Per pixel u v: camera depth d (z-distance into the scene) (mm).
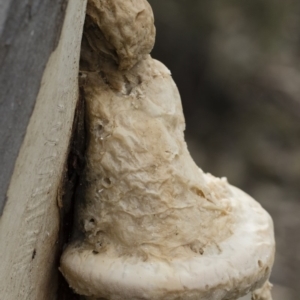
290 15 2791
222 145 2561
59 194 552
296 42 3133
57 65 503
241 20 2539
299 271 1816
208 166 2398
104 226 556
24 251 529
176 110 577
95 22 550
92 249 556
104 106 560
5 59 478
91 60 569
